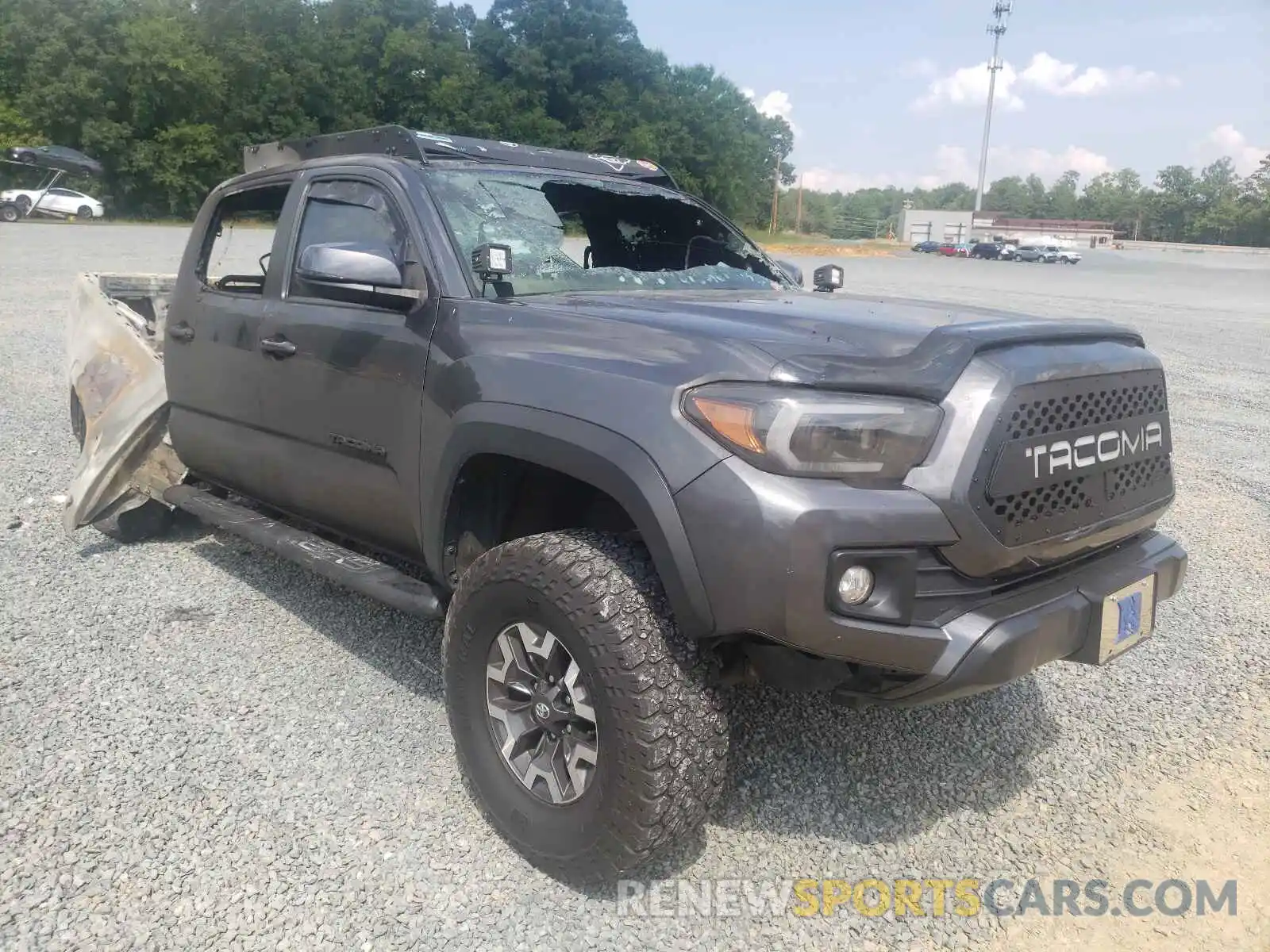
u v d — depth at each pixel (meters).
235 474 4.20
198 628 4.01
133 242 27.25
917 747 3.30
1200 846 2.81
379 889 2.51
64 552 4.84
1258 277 39.81
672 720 2.31
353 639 3.95
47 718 3.26
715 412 2.26
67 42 53.50
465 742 2.75
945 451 2.29
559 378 2.58
